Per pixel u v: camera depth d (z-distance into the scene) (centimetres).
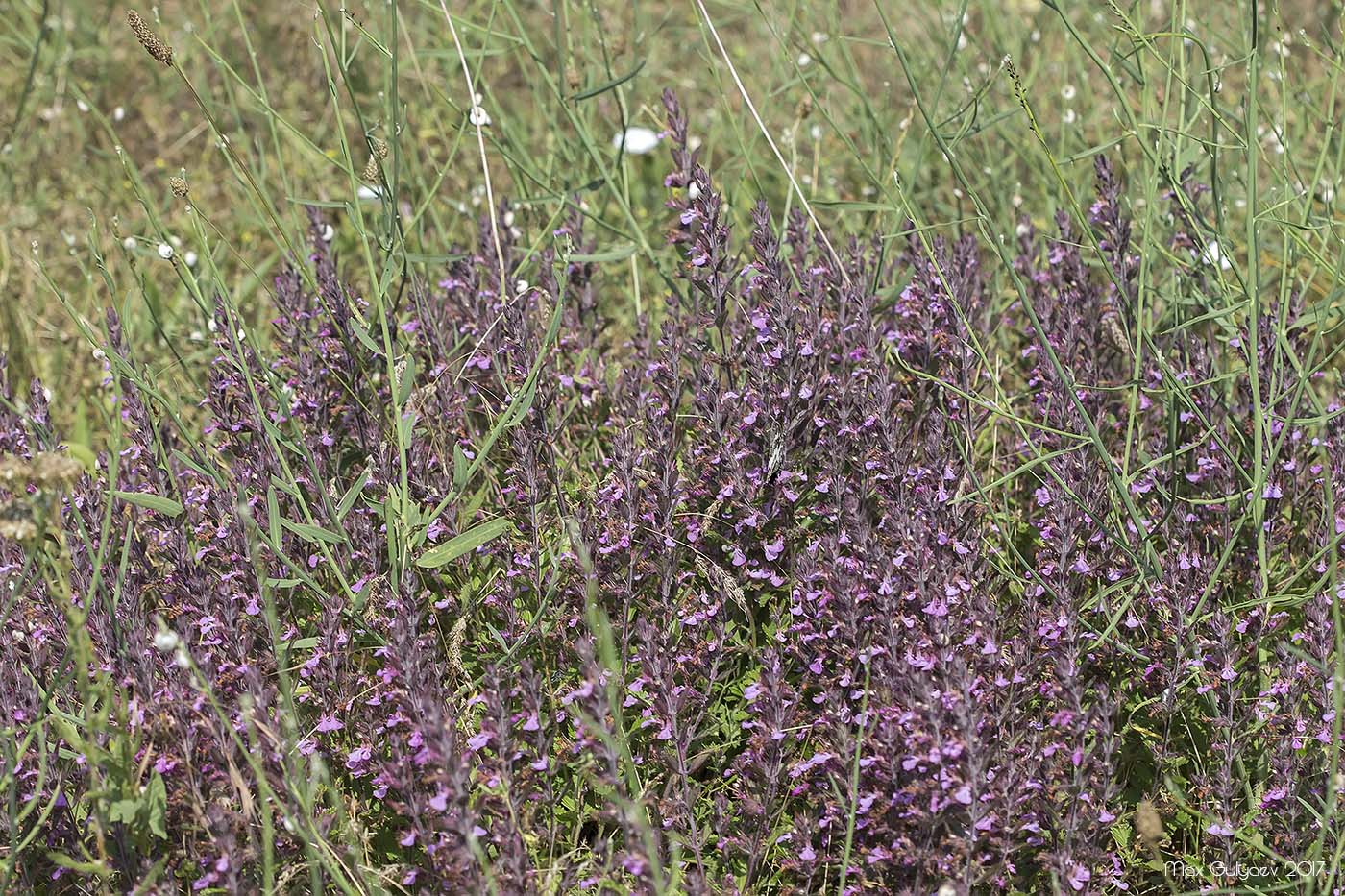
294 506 378
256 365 395
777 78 632
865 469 352
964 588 327
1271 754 321
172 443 431
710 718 337
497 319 382
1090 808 301
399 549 346
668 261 519
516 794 298
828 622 329
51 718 296
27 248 573
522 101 674
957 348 386
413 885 314
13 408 368
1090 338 407
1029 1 636
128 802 286
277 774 302
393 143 381
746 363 363
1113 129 576
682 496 348
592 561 345
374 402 393
